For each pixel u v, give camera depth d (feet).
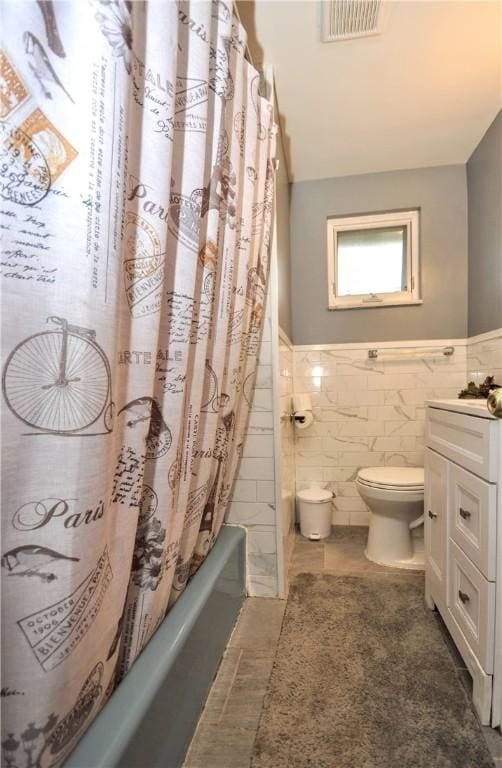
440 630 4.58
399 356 7.82
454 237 7.63
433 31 4.64
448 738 3.17
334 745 3.14
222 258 3.41
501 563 3.18
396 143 6.91
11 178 1.52
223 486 4.46
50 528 1.63
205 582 3.80
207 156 2.97
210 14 2.73
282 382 6.05
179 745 2.90
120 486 2.21
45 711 1.67
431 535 4.93
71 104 1.63
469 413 3.67
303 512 7.55
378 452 7.97
